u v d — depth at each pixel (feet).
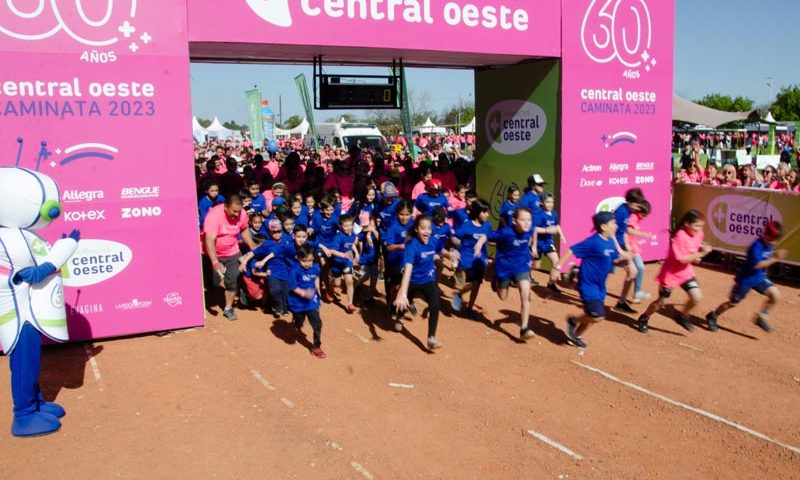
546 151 35.04
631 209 27.81
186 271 25.57
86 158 23.43
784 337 25.53
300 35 26.40
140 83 23.86
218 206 26.45
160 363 22.58
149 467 15.90
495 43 31.22
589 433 17.90
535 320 27.58
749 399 20.06
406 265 22.48
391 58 33.99
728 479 15.66
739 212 36.09
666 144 37.50
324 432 17.76
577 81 33.81
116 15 23.26
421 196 30.96
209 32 24.76
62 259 18.06
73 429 17.84
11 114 22.24
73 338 24.12
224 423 18.24
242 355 23.38
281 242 27.02
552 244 31.35
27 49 22.24
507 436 17.69
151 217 24.71
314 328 23.15
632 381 21.38
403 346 24.52
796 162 81.00
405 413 18.98
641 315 27.04
